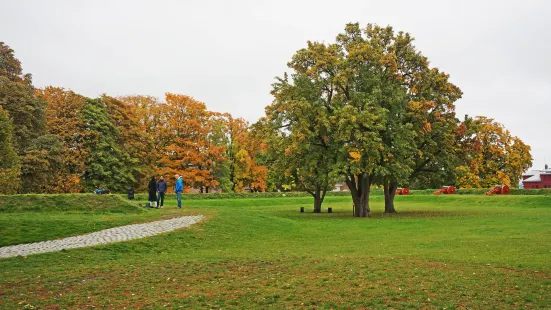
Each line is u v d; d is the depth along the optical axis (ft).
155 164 193.77
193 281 40.11
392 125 115.14
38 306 31.99
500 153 211.00
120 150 174.19
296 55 124.06
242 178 227.81
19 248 57.26
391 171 113.50
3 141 108.58
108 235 65.62
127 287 37.91
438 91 127.54
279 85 124.36
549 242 57.98
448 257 49.42
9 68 148.97
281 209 158.71
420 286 36.06
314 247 62.75
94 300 33.63
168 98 192.85
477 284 36.22
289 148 113.09
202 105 194.49
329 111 122.01
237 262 49.70
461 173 136.15
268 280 39.99
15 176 112.88
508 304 30.42
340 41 130.52
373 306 30.76
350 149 108.88
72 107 168.66
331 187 148.05
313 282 38.68
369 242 66.49
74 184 154.20
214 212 93.25
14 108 132.36
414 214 124.47
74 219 75.20
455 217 107.04
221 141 222.48
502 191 186.39
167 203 145.69
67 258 51.52
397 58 127.13
